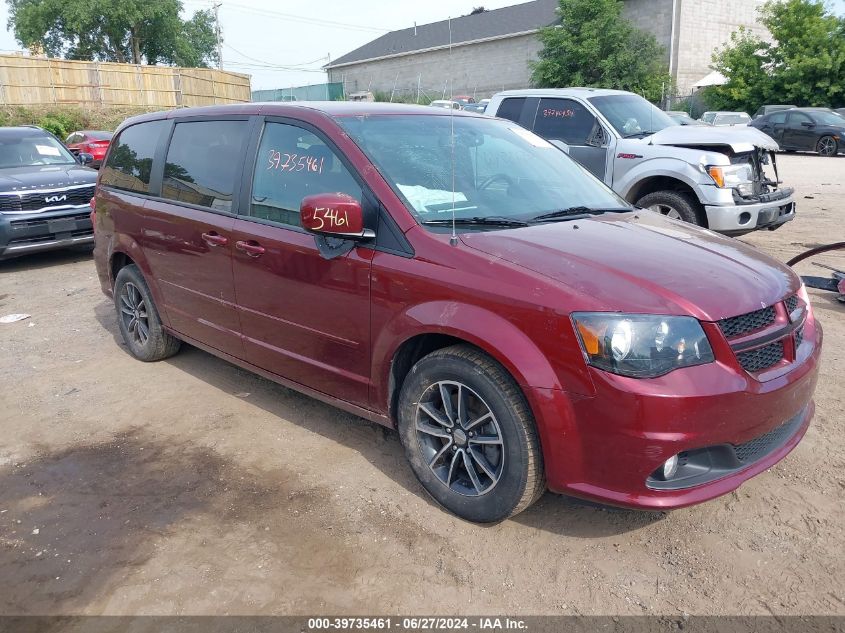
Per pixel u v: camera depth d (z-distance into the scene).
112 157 5.44
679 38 35.75
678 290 2.72
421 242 3.13
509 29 39.91
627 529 3.09
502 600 2.69
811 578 2.75
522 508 2.96
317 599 2.72
